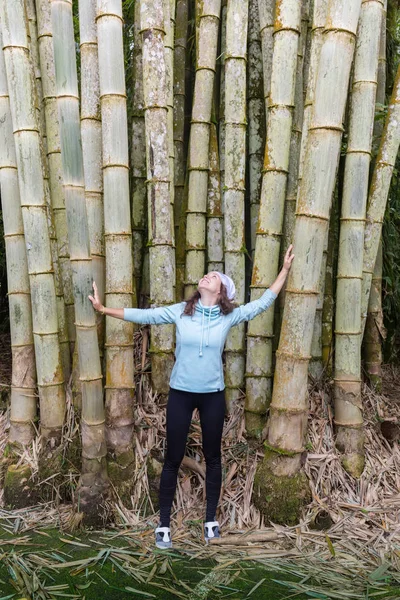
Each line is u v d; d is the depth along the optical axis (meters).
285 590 2.22
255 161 3.37
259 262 2.99
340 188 3.38
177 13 3.58
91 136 3.08
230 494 2.90
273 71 2.89
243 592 2.20
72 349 3.31
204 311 2.58
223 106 3.38
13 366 3.20
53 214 3.33
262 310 2.68
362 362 3.62
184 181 3.55
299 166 3.07
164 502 2.60
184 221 3.45
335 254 3.42
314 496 2.81
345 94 2.61
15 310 3.17
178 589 2.23
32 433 3.18
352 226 2.96
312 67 2.93
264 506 2.78
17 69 2.92
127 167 2.91
